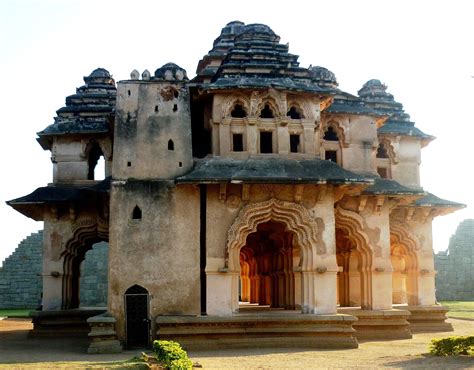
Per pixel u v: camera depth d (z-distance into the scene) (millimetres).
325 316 17797
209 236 18109
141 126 19000
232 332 17516
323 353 16297
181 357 13266
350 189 19031
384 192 20656
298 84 19406
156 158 18797
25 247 43844
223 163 18531
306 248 18438
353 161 22344
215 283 17906
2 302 42938
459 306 39500
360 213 20953
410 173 24938
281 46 20562
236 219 18156
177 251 18219
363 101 23344
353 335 17922
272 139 19156
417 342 19328
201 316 17562
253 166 18359
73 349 18156
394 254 27859
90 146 23688
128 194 18422
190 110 19609
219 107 19031
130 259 18062
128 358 15516
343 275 24859
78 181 23391
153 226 18297
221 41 25734
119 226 18234
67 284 22859
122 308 17781
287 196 18469
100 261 42344
